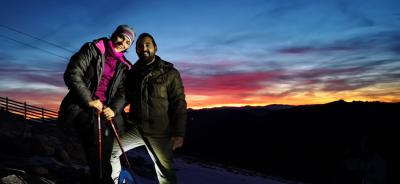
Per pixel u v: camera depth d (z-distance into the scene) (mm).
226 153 107000
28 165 6066
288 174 77312
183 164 29234
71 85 2836
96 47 2949
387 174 24047
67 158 9695
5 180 3596
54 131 15734
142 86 3824
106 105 3109
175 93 3863
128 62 3268
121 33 3102
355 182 25969
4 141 8453
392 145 25438
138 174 11289
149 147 3975
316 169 73875
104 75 3088
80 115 2912
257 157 99188
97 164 2928
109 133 3090
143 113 3850
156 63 3887
